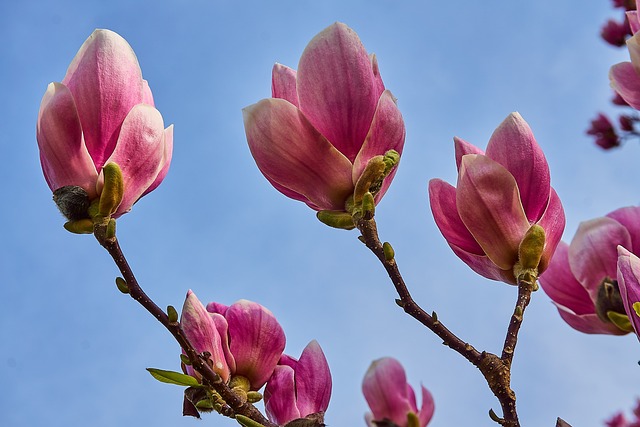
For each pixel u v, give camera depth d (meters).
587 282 1.01
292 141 0.87
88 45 0.87
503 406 0.85
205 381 0.87
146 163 0.87
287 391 0.94
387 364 1.18
